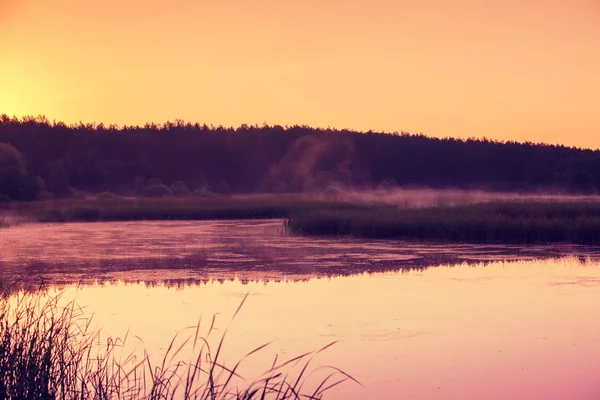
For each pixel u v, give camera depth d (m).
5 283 11.96
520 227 22.78
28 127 78.88
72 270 15.46
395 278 14.42
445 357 8.57
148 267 16.02
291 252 19.19
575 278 14.45
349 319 10.51
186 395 5.99
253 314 10.81
